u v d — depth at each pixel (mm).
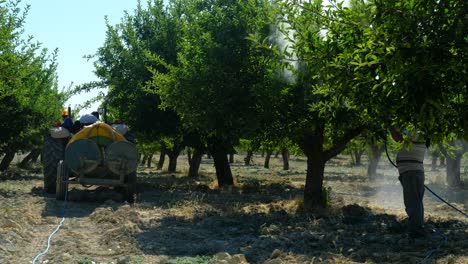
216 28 12203
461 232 9180
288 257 7082
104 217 9773
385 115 5500
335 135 12289
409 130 5273
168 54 19203
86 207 11867
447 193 18656
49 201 12406
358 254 7207
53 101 24016
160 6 20438
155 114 18938
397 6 4594
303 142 12383
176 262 6770
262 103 11188
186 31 13055
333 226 9727
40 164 33938
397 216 11312
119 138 13094
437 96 4504
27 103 20922
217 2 13055
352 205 11969
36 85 22328
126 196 12945
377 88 5094
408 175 8562
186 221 10305
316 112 10945
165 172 31500
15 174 22578
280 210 11734
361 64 4730
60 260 6742
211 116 11547
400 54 4512
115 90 20125
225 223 10039
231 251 7562
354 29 5215
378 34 4680
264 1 11789
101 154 12953
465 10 4473
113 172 12703
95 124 12961
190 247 7836
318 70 5707
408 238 8398
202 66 12117
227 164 19266
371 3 5016
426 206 14641
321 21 5629
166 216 10906
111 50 20219
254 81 11578
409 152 8578
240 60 11656
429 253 7234
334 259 7000
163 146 31547
